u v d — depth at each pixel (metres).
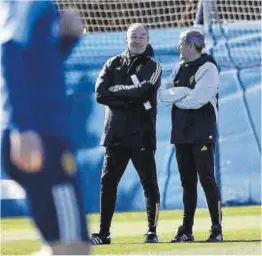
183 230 26.84
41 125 10.28
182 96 25.64
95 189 39.84
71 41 11.24
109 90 25.80
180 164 26.48
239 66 40.88
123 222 35.72
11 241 28.73
